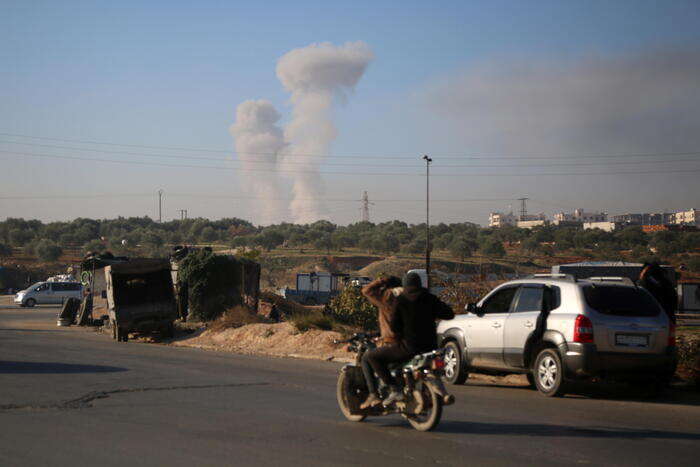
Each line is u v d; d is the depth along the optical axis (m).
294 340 19.38
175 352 18.33
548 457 6.72
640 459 6.74
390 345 7.95
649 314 11.10
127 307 22.80
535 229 146.00
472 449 7.01
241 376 12.99
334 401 10.09
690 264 81.56
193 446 7.02
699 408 10.45
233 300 26.69
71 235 148.75
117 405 9.51
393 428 8.07
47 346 19.56
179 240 152.25
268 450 6.88
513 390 12.01
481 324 12.38
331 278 58.75
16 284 86.44
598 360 10.67
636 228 116.19
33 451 6.76
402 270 95.50
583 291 11.02
